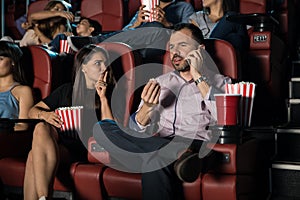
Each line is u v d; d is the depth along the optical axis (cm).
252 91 200
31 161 191
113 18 346
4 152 216
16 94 238
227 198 173
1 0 416
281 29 305
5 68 238
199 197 179
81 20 328
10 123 210
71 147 212
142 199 177
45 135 188
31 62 248
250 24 265
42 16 329
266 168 223
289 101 265
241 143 185
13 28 427
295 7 347
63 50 297
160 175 174
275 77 262
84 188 193
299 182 215
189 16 309
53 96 223
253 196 200
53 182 187
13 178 209
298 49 342
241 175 182
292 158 229
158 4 265
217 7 288
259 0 303
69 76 263
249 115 202
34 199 187
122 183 185
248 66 255
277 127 240
